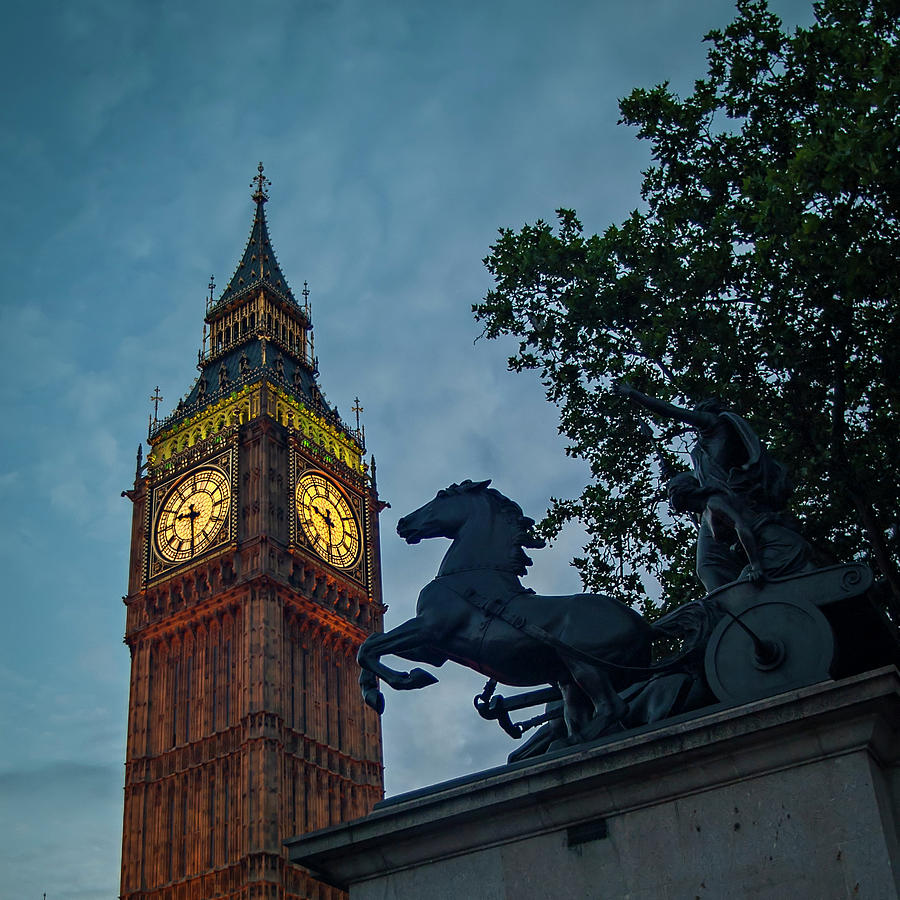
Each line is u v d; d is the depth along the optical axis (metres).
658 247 22.91
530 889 9.26
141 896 78.25
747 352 21.38
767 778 8.70
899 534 19.94
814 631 10.02
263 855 74.44
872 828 8.18
